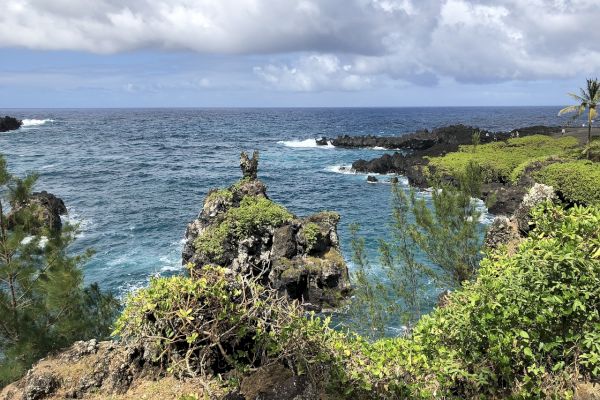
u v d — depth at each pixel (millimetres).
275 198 52719
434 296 19281
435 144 94000
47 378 8750
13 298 13938
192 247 30078
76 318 13711
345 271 24812
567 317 7211
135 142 111688
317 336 7918
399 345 8352
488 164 52062
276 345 7723
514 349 7410
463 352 7758
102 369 8906
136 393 8219
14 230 14289
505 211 42688
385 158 68875
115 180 60750
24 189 15539
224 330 7891
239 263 26328
